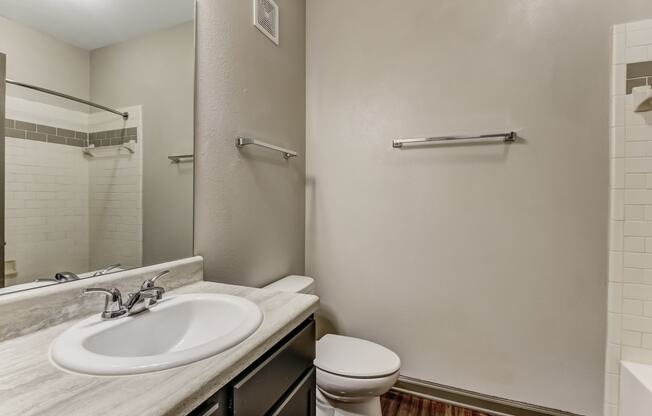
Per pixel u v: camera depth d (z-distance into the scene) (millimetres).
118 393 453
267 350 696
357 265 1784
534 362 1445
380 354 1369
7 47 656
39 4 715
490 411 1511
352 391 1211
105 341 664
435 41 1604
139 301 780
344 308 1816
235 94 1274
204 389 491
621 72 1290
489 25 1503
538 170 1430
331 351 1395
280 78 1617
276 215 1585
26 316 651
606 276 1339
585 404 1371
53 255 734
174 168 1032
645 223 1257
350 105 1795
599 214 1349
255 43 1406
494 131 1495
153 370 510
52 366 527
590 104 1353
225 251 1225
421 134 1635
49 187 729
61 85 754
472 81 1534
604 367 1341
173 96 1029
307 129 1894
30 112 695
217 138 1185
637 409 1158
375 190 1740
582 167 1368
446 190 1588
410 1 1656
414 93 1648
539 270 1435
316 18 1880
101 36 844
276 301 889
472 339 1548
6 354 570
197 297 893
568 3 1378
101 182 839
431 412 1525
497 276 1502
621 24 1292
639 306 1264
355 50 1781
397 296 1694
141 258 938
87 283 765
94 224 822
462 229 1561
